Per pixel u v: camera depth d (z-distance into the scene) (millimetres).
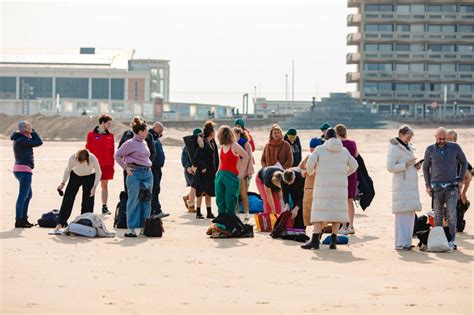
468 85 167125
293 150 28781
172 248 21562
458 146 22375
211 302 14820
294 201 24031
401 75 165875
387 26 165250
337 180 21703
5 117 152500
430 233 21859
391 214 30828
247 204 27375
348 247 22312
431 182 22422
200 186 28078
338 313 14094
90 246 21656
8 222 26578
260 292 15836
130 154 23766
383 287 16609
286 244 22594
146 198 23719
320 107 163625
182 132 148000
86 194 24453
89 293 15469
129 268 18359
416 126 158875
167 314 13828
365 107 162125
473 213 30922
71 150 86125
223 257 20188
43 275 17297
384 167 62938
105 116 28625
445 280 17578
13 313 13750
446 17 163250
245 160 24719
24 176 25156
